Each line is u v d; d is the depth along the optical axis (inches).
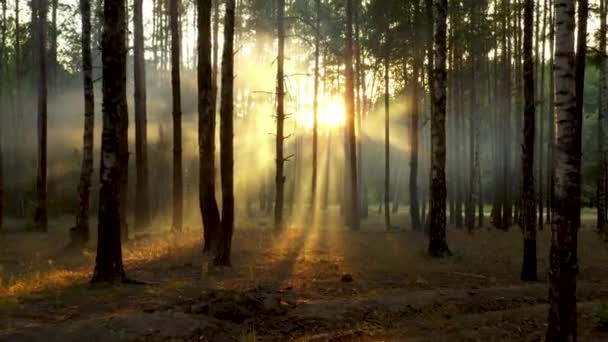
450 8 980.6
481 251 709.9
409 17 952.9
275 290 422.3
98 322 309.7
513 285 485.1
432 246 646.5
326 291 430.0
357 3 1096.2
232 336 314.3
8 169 1395.2
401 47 996.6
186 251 638.5
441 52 658.8
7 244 759.7
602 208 1009.5
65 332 294.5
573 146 289.1
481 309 406.0
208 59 597.0
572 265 287.9
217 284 441.4
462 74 1129.4
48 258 618.2
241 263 561.3
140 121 924.6
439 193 650.2
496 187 1179.3
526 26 514.3
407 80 1096.2
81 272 501.0
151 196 1339.8
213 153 613.6
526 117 518.0
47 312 341.1
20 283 432.1
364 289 441.7
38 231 955.3
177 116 863.7
